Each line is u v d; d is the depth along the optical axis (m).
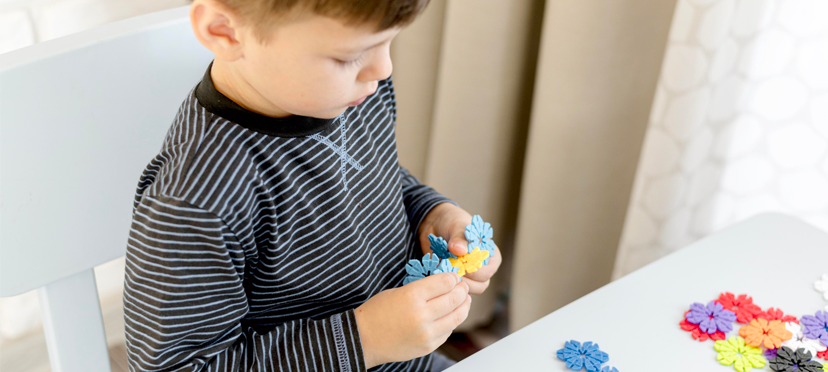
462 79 1.16
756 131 1.09
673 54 0.97
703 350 0.61
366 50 0.49
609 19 0.99
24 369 1.28
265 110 0.57
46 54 0.61
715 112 1.04
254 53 0.49
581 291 1.28
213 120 0.56
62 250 0.66
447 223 0.78
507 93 1.19
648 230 1.12
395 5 0.44
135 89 0.67
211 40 0.48
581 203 1.17
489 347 0.62
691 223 1.15
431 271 0.65
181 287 0.55
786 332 0.62
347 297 0.68
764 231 0.77
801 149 1.06
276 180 0.59
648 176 1.07
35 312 1.27
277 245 0.61
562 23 1.02
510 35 1.12
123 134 0.67
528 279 1.27
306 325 0.62
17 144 0.61
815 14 0.96
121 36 0.65
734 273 0.70
